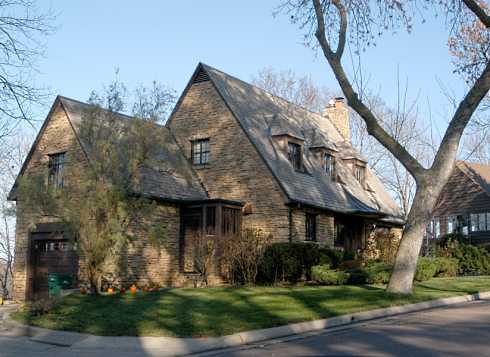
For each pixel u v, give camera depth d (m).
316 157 28.73
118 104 17.97
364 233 29.75
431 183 16.70
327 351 9.62
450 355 8.87
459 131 16.69
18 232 23.97
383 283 20.42
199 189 25.17
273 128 26.44
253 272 21.48
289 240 23.17
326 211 26.17
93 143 17.47
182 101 27.05
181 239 23.58
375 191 33.88
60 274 21.58
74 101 24.11
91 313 13.97
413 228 16.88
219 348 10.87
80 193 16.75
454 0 19.11
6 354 10.83
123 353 10.60
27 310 15.45
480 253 29.94
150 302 15.31
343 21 17.84
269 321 12.35
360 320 13.48
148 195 21.50
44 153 23.72
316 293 16.72
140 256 21.67
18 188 17.14
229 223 23.56
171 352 10.55
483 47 24.27
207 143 26.11
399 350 9.39
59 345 11.74
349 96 17.30
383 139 17.06
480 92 16.28
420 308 15.41
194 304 14.78
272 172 23.73
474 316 13.12
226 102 25.53
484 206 40.62
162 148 18.77
